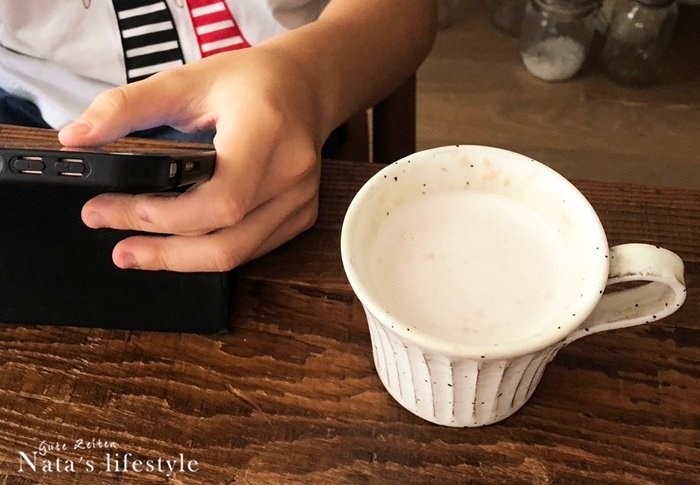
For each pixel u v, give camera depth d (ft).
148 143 1.16
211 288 1.04
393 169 0.94
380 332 0.87
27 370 1.01
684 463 0.92
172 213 0.94
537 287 0.88
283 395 0.98
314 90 1.21
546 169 0.93
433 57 3.14
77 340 1.04
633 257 0.83
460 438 0.94
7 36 1.55
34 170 0.75
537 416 0.96
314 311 1.07
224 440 0.94
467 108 2.95
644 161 2.77
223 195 0.95
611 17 2.99
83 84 1.58
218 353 1.03
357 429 0.95
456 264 0.91
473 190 0.98
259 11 1.53
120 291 1.04
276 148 1.04
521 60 3.10
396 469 0.91
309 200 1.12
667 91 2.98
